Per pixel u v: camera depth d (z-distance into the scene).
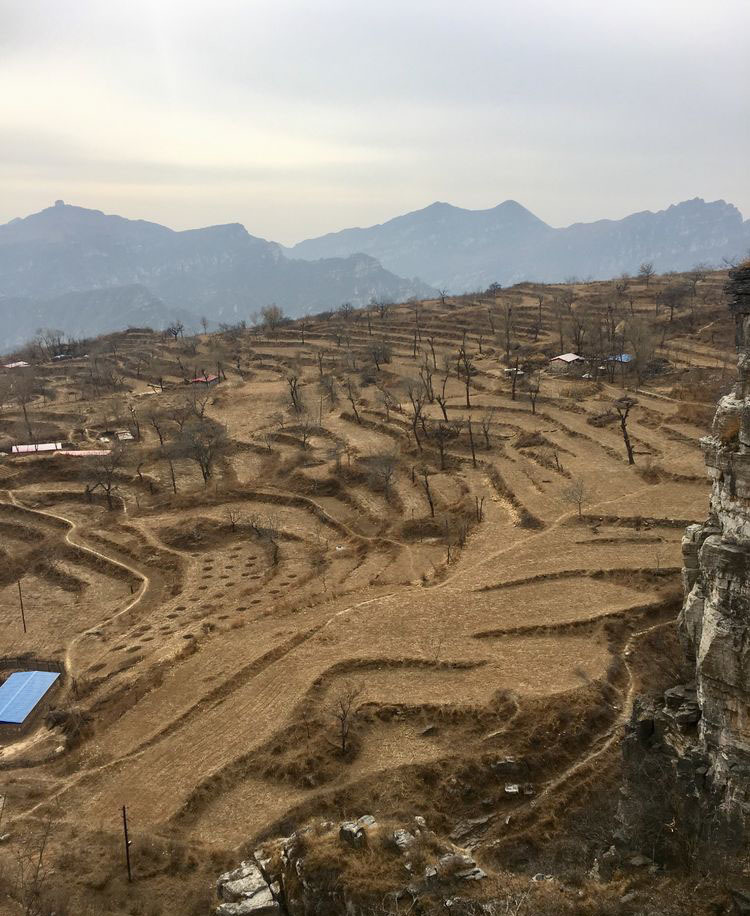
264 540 114.38
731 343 168.88
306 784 53.81
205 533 118.38
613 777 51.84
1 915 39.75
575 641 69.06
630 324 170.12
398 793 51.62
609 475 109.00
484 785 52.25
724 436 39.66
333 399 179.00
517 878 37.06
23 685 78.00
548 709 58.69
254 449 152.62
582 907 32.88
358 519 115.88
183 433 154.25
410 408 160.00
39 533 124.62
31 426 186.62
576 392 152.12
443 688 63.38
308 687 65.00
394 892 35.88
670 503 95.25
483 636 70.94
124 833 48.94
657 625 70.25
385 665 67.56
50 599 103.81
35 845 48.97
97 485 142.00
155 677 71.88
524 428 137.62
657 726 42.34
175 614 92.31
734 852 33.62
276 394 193.12
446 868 37.41
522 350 193.50
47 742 66.50
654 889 33.28
